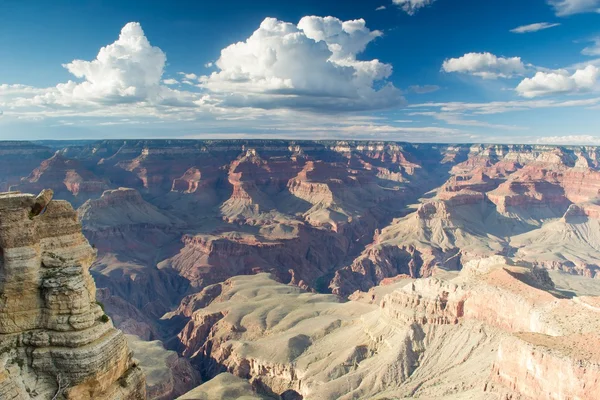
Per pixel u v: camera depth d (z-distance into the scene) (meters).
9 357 34.69
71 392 34.56
